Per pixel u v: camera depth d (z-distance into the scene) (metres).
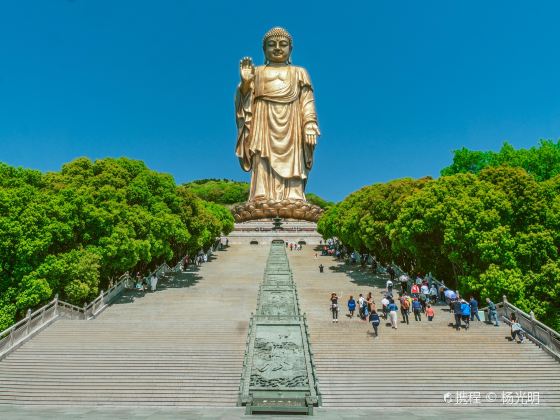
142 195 40.28
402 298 27.05
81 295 29.14
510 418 15.23
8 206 28.05
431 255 36.47
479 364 20.94
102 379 19.59
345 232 48.38
